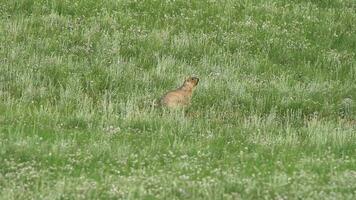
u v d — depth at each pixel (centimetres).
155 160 3609
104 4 7012
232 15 7131
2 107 4528
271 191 3148
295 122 4903
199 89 5300
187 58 6125
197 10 7069
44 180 3183
